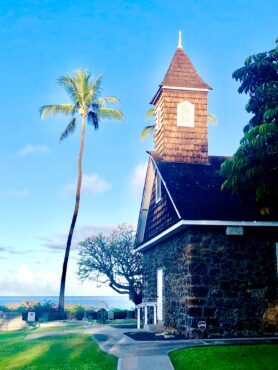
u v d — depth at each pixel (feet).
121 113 102.78
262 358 35.60
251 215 52.90
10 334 65.16
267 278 53.21
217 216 52.08
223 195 56.90
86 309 106.73
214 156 73.46
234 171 39.22
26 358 42.50
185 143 70.69
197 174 63.72
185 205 53.42
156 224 68.69
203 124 72.18
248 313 51.93
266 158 37.86
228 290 52.13
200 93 73.31
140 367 34.06
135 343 45.03
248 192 41.22
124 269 107.14
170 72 74.23
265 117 36.40
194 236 52.90
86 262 108.58
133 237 108.88
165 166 65.51
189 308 51.16
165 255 64.64
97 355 40.24
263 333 51.65
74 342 49.29
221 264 52.65
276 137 37.22
